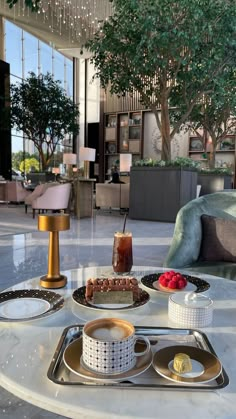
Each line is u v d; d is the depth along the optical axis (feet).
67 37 37.45
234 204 7.68
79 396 2.12
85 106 49.93
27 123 35.53
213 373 2.30
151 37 17.30
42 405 2.09
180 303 3.24
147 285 4.30
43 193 22.53
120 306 3.55
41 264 10.68
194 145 37.09
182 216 7.46
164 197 21.12
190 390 2.16
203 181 29.84
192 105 22.20
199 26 17.19
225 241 7.19
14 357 2.60
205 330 3.10
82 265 10.62
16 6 30.32
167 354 2.52
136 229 18.30
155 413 1.97
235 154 34.63
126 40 19.54
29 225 19.12
